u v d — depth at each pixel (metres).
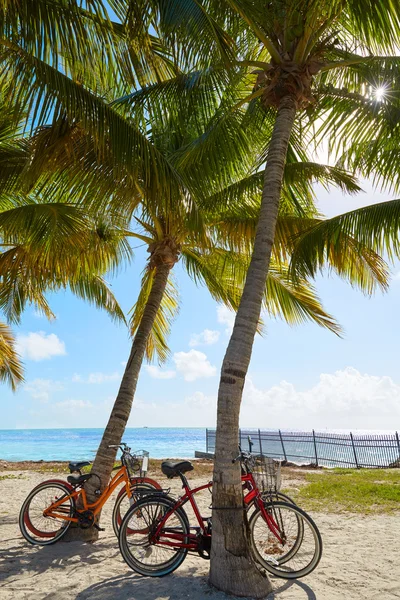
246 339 4.06
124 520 4.23
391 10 4.61
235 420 3.92
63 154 5.31
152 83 6.11
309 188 7.62
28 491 9.11
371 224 6.64
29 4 4.34
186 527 4.21
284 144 4.82
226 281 9.77
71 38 4.59
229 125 6.78
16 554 4.69
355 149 6.78
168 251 7.35
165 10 4.57
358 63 5.90
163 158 5.10
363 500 7.94
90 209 5.66
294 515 4.23
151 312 6.95
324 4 4.66
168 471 4.39
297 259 7.02
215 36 4.44
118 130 4.71
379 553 4.77
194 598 3.51
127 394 6.07
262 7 4.80
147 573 4.09
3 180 6.44
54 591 3.69
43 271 7.75
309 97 5.13
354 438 15.94
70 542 5.12
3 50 4.40
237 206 8.08
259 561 4.02
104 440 5.70
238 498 3.80
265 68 5.39
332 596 3.58
